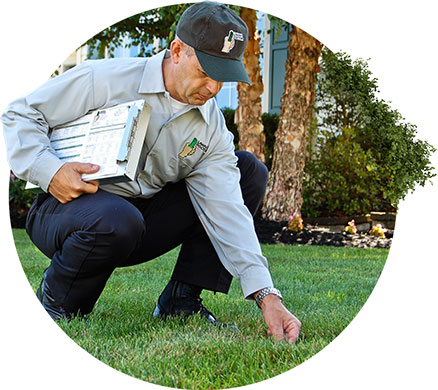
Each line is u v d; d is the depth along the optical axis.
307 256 4.14
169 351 1.90
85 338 1.94
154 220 2.17
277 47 6.67
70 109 1.96
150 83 1.99
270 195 5.46
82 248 1.87
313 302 2.68
